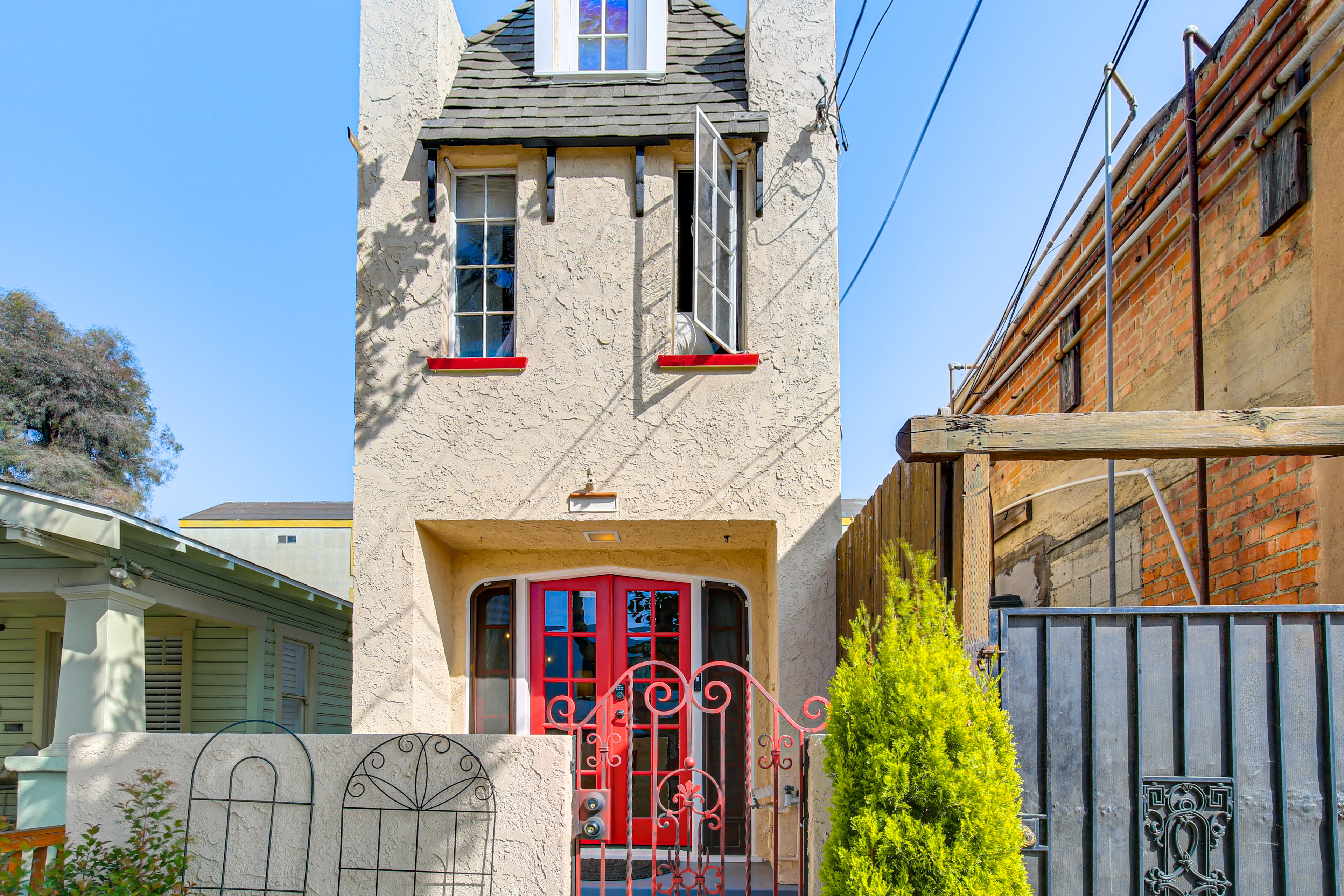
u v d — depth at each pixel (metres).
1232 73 4.91
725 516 6.67
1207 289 5.38
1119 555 6.59
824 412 6.76
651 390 6.79
